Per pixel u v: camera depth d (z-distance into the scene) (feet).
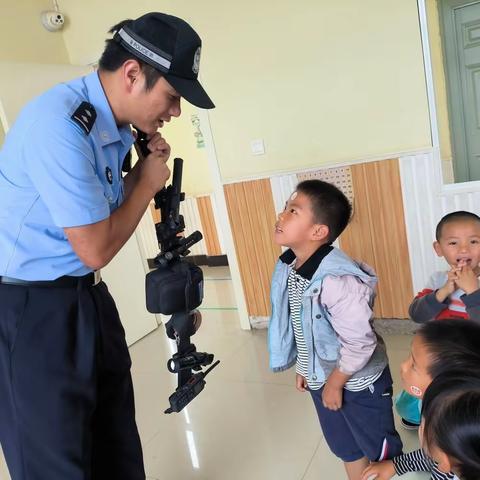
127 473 4.61
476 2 7.02
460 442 2.43
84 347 3.82
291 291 4.43
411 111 7.47
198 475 5.76
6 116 8.45
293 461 5.68
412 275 8.07
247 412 6.93
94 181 3.29
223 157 9.27
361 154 8.02
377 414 4.21
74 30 10.61
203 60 8.84
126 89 3.45
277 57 8.21
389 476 4.01
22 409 3.55
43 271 3.59
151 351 10.11
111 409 4.47
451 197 7.46
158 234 4.18
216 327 10.68
